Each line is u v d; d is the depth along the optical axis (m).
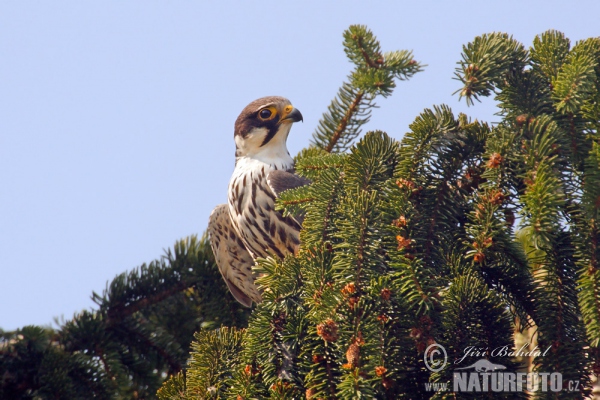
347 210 8.67
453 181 9.13
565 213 8.57
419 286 8.04
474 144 9.10
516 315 9.25
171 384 9.38
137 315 13.02
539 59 9.38
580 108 8.74
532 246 8.92
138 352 12.55
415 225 8.62
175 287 13.28
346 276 8.41
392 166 9.55
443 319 8.35
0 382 11.53
